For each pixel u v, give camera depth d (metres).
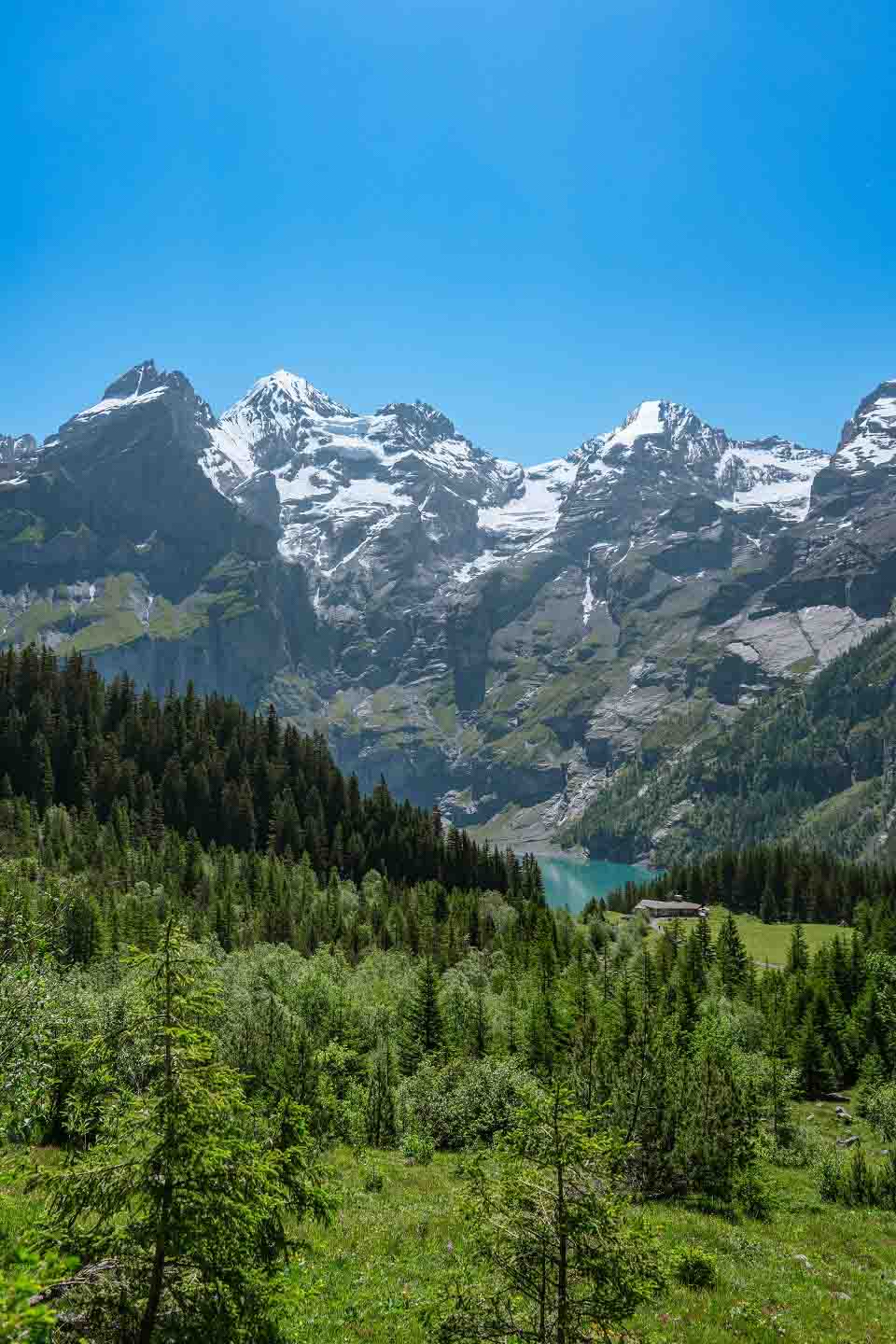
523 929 159.00
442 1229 28.53
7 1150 18.86
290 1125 18.58
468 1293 16.05
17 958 21.48
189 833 199.25
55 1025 20.36
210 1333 13.42
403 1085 57.44
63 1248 13.39
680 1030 72.44
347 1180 36.09
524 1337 15.41
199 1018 15.11
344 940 145.25
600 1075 46.75
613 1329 15.77
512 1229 15.72
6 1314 10.13
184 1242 13.08
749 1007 108.56
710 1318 24.16
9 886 59.09
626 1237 16.02
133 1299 13.16
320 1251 24.86
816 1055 96.44
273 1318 15.58
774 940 196.00
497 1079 52.62
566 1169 15.95
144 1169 13.33
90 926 85.44
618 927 183.25
